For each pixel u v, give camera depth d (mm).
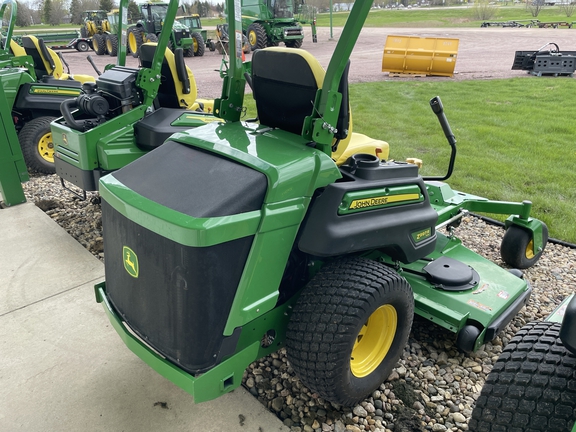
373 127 8008
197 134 2279
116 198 2006
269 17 17859
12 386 2451
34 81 5996
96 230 4395
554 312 1993
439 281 2812
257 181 1832
